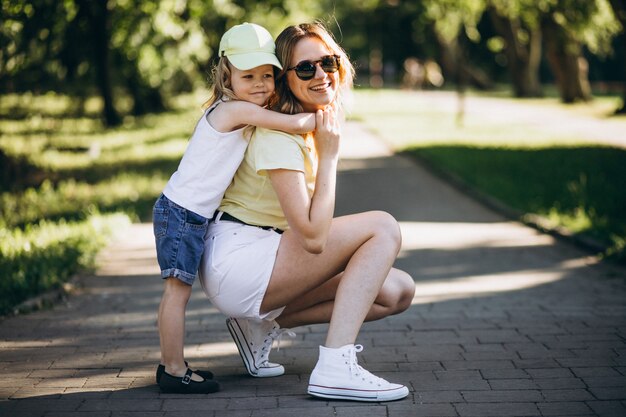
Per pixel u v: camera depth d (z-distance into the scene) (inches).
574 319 229.1
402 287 170.6
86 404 161.8
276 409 157.6
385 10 2245.3
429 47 2218.3
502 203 472.1
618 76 2197.3
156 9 823.1
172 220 159.8
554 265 316.8
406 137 925.8
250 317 164.9
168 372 167.6
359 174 632.4
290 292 160.9
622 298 257.9
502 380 173.8
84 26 984.9
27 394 168.9
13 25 559.8
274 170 154.7
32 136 927.0
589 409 154.9
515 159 694.5
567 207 442.3
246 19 1083.3
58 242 344.8
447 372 180.9
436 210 466.6
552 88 2215.8
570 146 805.9
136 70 1137.4
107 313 248.4
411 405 158.7
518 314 237.0
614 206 437.1
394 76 2534.5
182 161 162.2
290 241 160.1
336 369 160.1
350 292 160.2
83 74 1135.0
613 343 202.5
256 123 155.2
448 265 319.3
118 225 401.7
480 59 2303.2
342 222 162.1
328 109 163.5
